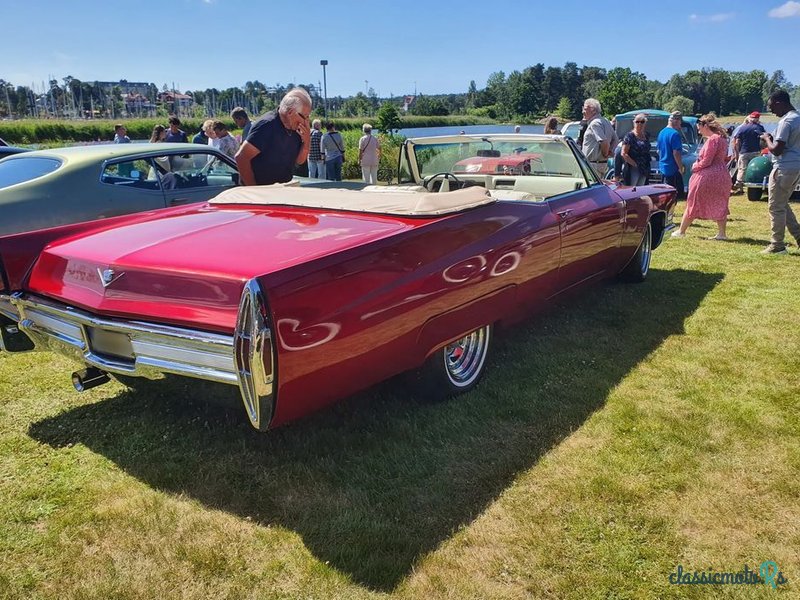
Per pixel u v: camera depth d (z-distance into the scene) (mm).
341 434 2908
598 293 5219
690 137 12547
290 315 2148
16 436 2961
